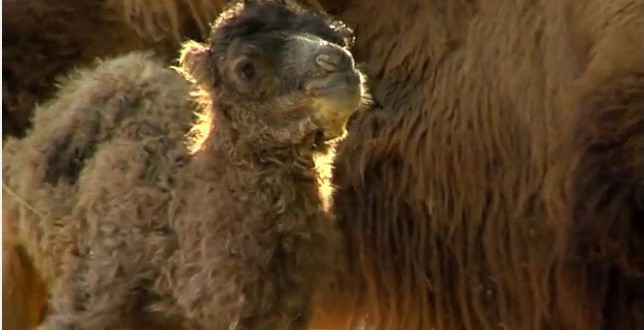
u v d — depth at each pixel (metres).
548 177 23.12
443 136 24.16
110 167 19.84
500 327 24.39
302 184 18.41
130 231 19.36
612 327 23.02
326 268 19.16
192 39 24.30
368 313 25.23
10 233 21.56
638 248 22.47
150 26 24.27
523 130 23.52
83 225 19.98
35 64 23.98
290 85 17.78
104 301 19.42
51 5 23.95
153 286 19.28
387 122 24.53
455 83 24.06
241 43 18.08
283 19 18.47
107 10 24.19
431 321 25.05
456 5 24.27
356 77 17.64
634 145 22.06
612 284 22.83
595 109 22.33
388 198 24.67
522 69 23.45
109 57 24.22
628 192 22.28
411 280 24.91
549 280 23.50
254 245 18.31
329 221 19.08
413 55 24.50
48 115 21.81
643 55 21.97
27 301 22.03
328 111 17.59
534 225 23.55
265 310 18.50
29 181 20.98
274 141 18.08
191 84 20.17
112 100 20.88
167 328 19.62
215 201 18.44
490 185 23.97
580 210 22.62
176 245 18.98
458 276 24.55
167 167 19.45
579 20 22.80
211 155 18.55
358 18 24.89
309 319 19.25
